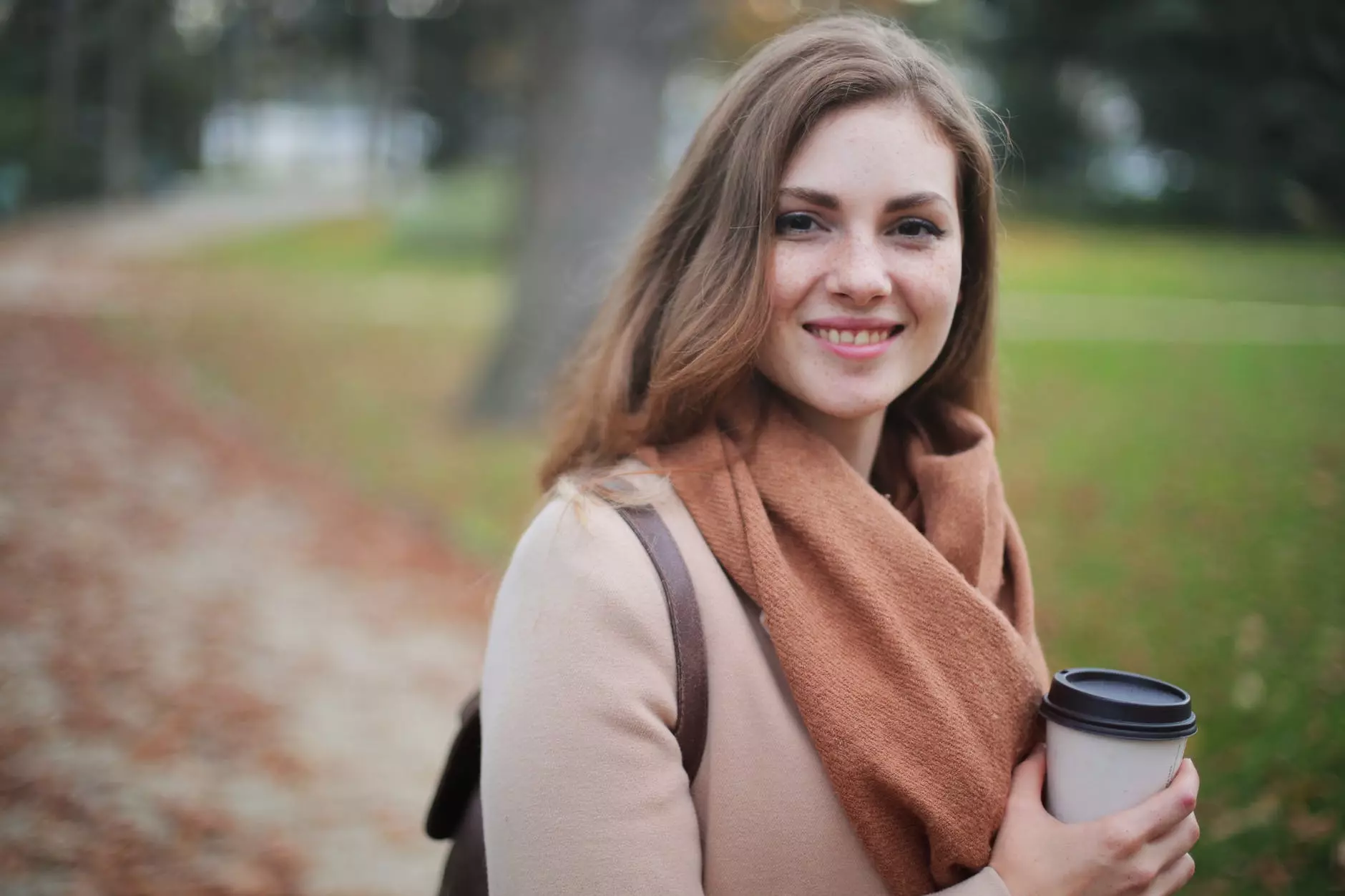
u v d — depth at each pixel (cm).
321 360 1191
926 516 157
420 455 824
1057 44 2994
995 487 162
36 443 763
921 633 133
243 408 967
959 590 134
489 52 2253
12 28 2859
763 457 142
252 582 549
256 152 5581
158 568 552
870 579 133
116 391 966
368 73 4628
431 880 320
